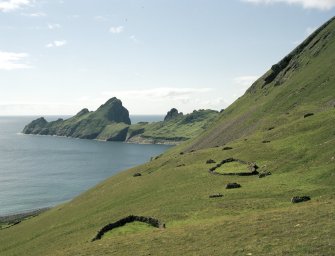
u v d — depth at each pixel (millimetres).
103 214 70688
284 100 142750
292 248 28906
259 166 74250
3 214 157500
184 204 57219
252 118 147125
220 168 81250
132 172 118375
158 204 63469
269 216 38812
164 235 40531
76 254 40312
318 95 125625
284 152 75812
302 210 38625
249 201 50125
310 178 55188
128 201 76688
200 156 103812
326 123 83562
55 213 95250
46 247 59375
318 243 28891
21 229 90000
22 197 189750
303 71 163250
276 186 55656
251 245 31516
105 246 40969
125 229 49031
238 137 133375
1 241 81875
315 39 185875
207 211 49438
